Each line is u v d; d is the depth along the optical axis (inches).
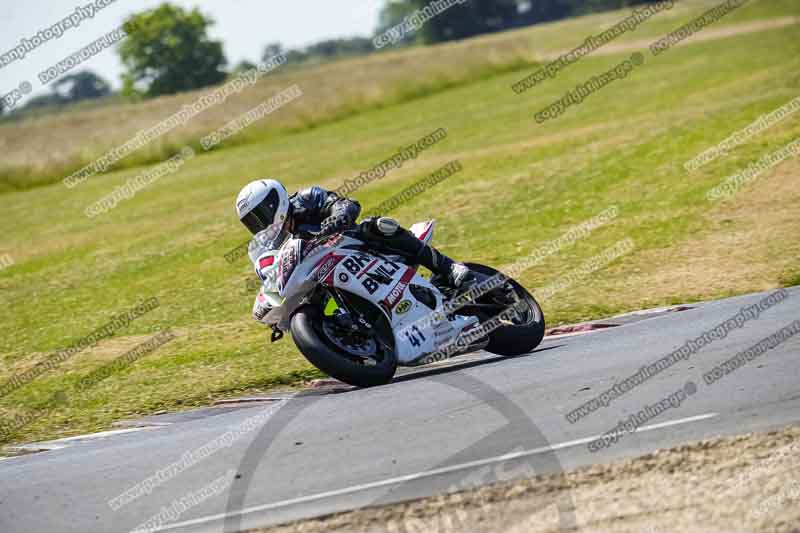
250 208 940.0
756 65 4461.1
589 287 1508.4
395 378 1035.3
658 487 580.4
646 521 542.6
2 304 2069.4
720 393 732.0
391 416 810.8
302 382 1174.3
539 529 551.2
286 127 5182.1
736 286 1373.0
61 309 1942.7
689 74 4628.4
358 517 602.2
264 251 951.6
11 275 2386.8
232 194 3213.6
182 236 2544.3
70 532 658.8
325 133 4849.9
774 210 1846.7
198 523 638.5
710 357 846.5
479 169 2839.6
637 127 3110.2
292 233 965.8
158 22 7539.4
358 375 925.8
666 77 4667.8
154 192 3533.5
